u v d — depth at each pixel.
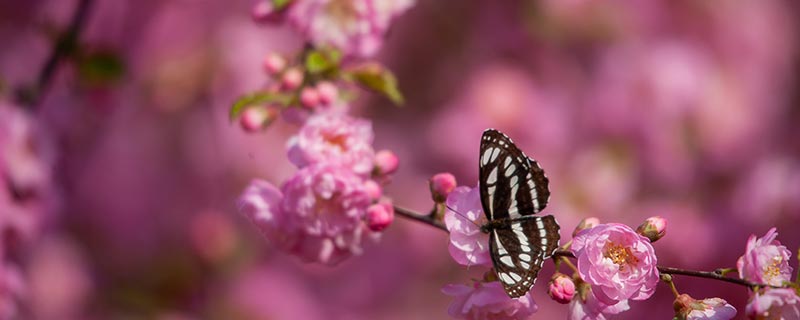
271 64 1.16
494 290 1.03
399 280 1.95
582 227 1.03
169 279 1.92
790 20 1.93
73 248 1.86
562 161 1.83
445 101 1.90
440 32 1.91
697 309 1.02
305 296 1.94
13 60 1.84
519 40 1.88
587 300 1.02
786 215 1.79
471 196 1.03
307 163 1.07
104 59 1.33
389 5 1.18
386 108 1.92
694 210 1.81
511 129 1.84
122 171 1.86
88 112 1.51
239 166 1.86
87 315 1.86
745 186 1.83
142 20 1.86
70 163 1.79
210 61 1.85
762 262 1.01
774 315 1.00
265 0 1.25
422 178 1.89
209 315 1.92
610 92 1.85
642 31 1.87
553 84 1.87
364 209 1.07
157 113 1.86
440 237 1.92
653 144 1.83
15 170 1.29
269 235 1.08
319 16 1.18
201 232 1.89
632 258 1.01
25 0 1.91
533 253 1.00
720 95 1.85
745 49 1.89
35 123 1.31
